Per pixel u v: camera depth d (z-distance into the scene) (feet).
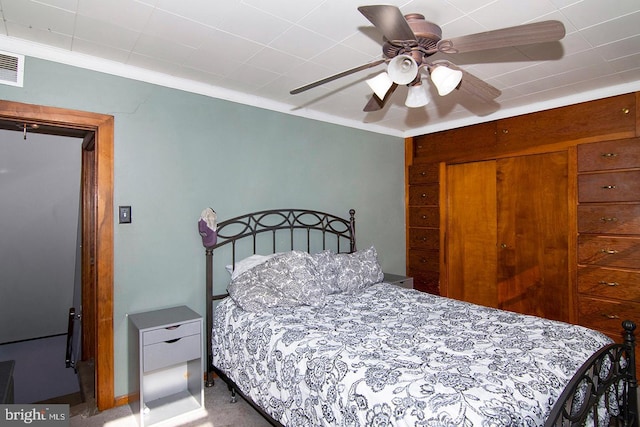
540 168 11.10
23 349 14.28
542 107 10.91
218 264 9.48
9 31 6.55
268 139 10.56
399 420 4.01
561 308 10.62
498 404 3.92
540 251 11.09
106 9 5.87
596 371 4.99
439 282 13.67
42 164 13.15
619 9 5.98
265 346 6.48
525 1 5.74
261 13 6.03
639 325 9.05
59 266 15.20
